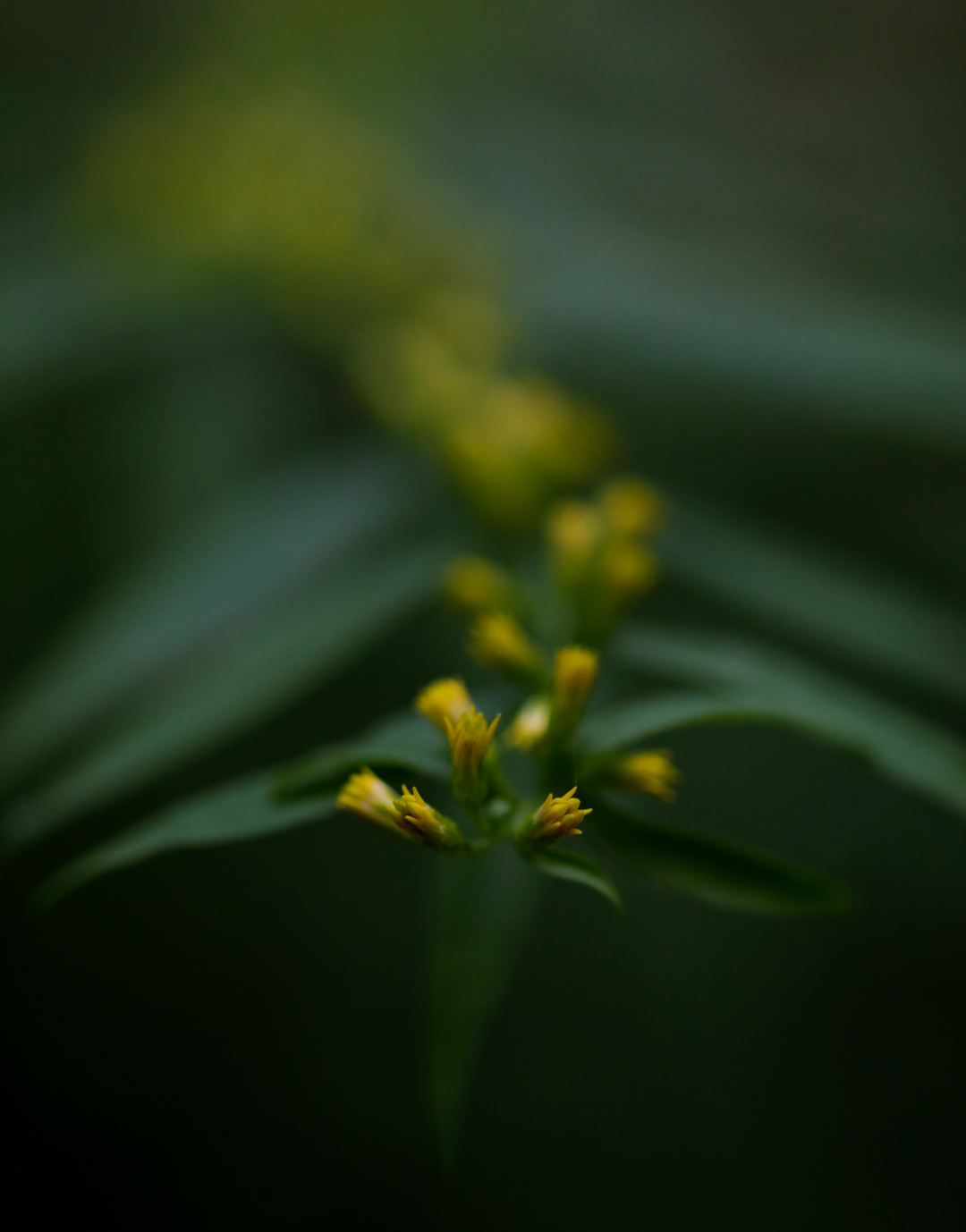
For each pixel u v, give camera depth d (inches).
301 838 18.1
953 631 12.6
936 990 16.7
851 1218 16.4
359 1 20.8
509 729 11.0
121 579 13.4
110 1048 17.4
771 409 14.9
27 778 13.4
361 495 13.1
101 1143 17.2
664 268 16.9
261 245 15.8
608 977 17.1
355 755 10.4
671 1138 16.9
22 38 20.2
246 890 17.9
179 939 17.7
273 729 15.9
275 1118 17.5
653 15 23.1
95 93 20.5
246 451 15.6
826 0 23.9
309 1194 17.2
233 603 12.6
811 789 16.9
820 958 16.9
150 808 17.2
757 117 23.0
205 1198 17.0
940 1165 16.6
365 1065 17.6
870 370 13.7
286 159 16.2
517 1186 16.9
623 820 10.6
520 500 12.9
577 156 20.4
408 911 17.8
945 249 20.7
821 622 12.5
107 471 15.4
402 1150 17.4
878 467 16.2
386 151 18.0
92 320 15.7
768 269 18.1
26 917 17.6
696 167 20.8
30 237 16.8
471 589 12.0
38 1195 16.8
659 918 16.9
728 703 10.8
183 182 15.8
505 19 21.6
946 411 13.7
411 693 15.2
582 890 17.4
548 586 12.2
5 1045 17.3
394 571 12.2
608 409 15.5
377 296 15.8
